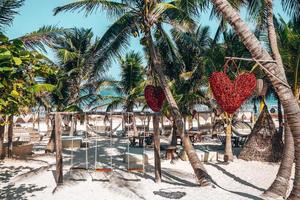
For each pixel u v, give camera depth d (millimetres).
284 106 8664
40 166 16438
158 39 16359
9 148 18078
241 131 30656
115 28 14766
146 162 17328
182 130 13414
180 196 11430
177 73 21484
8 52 5258
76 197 11352
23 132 31188
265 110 18750
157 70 13500
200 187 12633
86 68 16906
